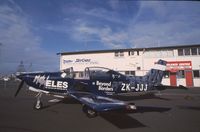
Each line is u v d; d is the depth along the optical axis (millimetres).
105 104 5152
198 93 14328
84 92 7906
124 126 5371
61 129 5059
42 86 8094
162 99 10820
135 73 23531
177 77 22281
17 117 6340
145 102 9664
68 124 5562
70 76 8258
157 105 8734
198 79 21656
